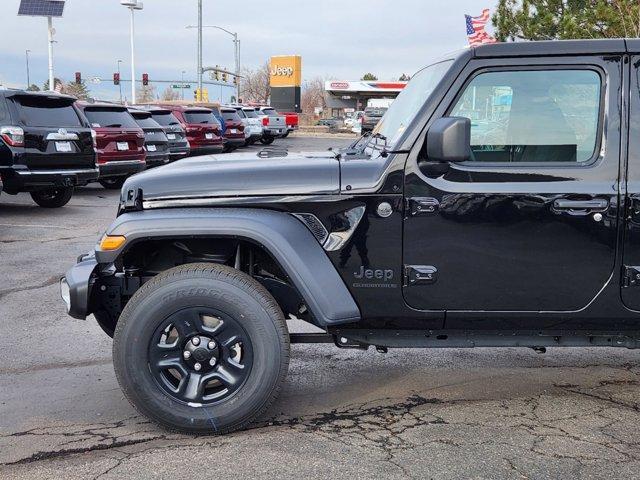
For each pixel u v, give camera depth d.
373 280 3.62
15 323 5.73
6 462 3.38
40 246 8.81
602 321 3.64
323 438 3.64
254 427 3.79
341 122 57.22
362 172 3.59
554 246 3.55
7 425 3.80
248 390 3.59
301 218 3.62
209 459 3.40
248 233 3.52
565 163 3.56
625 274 3.56
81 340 5.31
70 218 11.09
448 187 3.54
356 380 4.52
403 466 3.33
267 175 3.63
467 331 3.77
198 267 3.61
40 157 10.77
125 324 3.56
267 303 3.59
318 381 4.50
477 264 3.59
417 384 4.45
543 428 3.77
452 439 3.63
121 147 13.76
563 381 4.49
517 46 3.55
